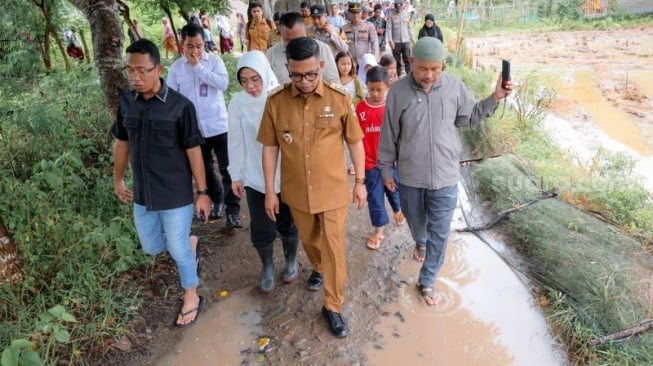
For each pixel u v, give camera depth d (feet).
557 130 25.85
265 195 10.56
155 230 10.87
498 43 62.18
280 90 9.74
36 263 11.48
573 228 14.37
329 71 13.92
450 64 39.60
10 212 12.49
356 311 11.64
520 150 21.16
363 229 15.37
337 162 9.89
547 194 16.63
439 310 11.72
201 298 12.04
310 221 10.33
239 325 11.30
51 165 12.17
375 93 12.70
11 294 10.48
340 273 10.40
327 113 9.55
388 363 10.16
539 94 29.12
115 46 16.72
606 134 25.16
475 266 13.48
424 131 10.43
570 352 10.36
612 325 10.61
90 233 11.33
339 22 32.71
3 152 16.24
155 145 9.77
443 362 10.23
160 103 9.65
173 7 35.45
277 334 10.94
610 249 13.12
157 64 9.30
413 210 11.50
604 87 34.86
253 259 13.76
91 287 11.27
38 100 18.89
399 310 11.71
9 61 22.68
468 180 19.08
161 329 11.16
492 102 10.14
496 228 15.48
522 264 13.42
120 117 10.02
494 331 11.06
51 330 10.02
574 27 71.51
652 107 29.63
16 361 7.30
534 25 77.97
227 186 14.98
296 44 8.84
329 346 10.56
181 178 10.22
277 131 9.84
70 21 33.83
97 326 10.66
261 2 35.40
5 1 26.27
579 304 11.35
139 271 12.82
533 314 11.53
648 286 11.58
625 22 71.15
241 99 10.89
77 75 25.23
